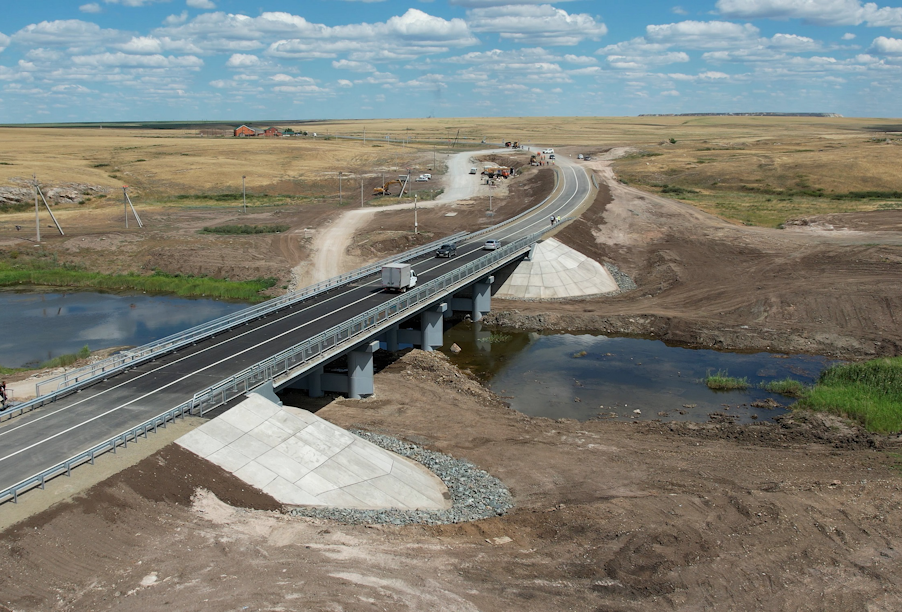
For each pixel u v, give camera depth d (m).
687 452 42.56
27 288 89.06
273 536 28.22
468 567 27.67
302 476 33.75
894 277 78.12
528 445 43.41
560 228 99.94
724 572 28.58
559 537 31.00
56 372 55.19
